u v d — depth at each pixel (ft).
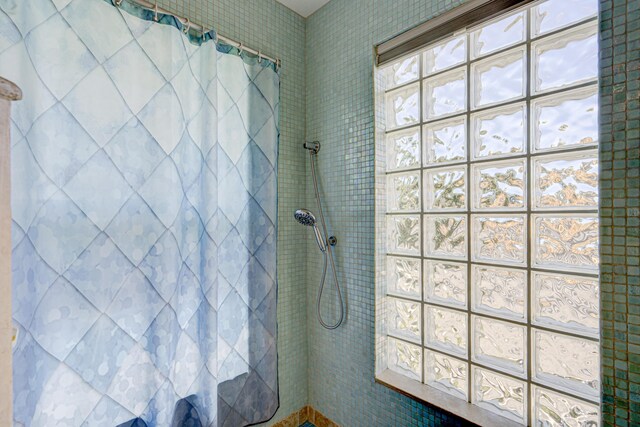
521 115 3.51
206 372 4.23
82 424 3.39
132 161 3.70
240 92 4.78
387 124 4.75
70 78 3.32
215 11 4.62
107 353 3.55
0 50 2.91
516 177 3.54
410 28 4.20
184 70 4.12
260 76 4.99
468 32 3.77
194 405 4.20
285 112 5.49
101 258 3.51
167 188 3.92
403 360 4.61
